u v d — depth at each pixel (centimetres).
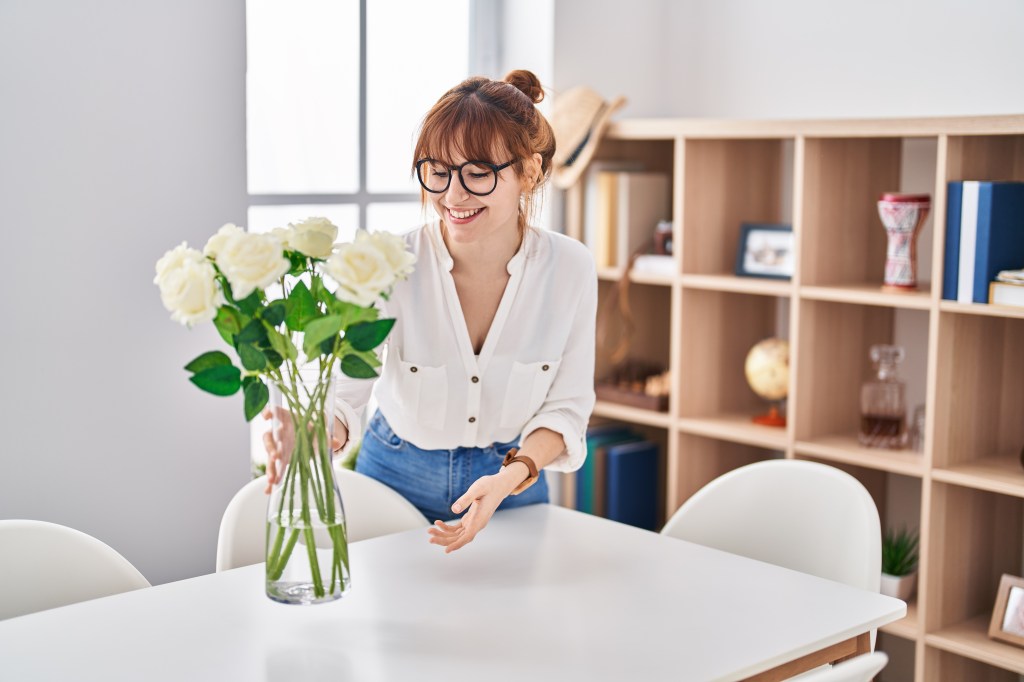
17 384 225
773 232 292
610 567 175
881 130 256
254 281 138
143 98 235
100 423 236
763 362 296
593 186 323
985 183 241
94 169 230
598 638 148
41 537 174
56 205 226
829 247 283
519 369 201
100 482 238
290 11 283
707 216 304
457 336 199
